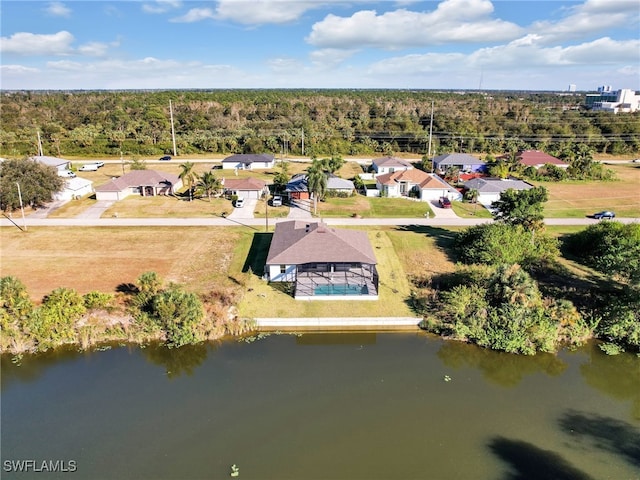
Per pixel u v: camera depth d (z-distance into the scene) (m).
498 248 43.03
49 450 23.34
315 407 26.77
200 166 98.69
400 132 127.88
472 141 116.19
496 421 25.97
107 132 121.94
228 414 26.11
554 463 22.94
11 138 112.50
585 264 46.41
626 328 33.22
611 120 138.38
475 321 33.66
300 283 40.16
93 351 32.31
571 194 76.00
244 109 162.25
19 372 30.03
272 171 93.75
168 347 32.56
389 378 29.70
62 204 65.62
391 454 23.31
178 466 22.42
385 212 64.19
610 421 26.28
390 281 41.94
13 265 44.03
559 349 33.34
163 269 43.81
